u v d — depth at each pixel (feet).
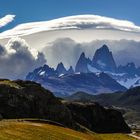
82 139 546.67
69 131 592.19
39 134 469.16
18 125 490.08
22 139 413.59
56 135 501.97
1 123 489.26
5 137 398.21
